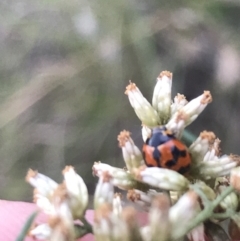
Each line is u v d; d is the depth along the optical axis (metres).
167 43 0.14
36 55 0.16
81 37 0.15
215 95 0.14
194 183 0.07
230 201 0.06
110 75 0.15
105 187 0.06
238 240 0.07
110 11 0.15
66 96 0.15
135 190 0.07
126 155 0.07
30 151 0.15
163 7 0.15
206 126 0.14
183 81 0.14
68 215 0.05
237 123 0.14
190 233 0.06
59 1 0.15
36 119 0.15
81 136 0.14
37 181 0.06
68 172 0.06
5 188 0.15
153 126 0.07
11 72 0.15
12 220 0.10
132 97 0.07
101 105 0.15
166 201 0.05
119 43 0.15
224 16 0.14
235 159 0.07
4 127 0.15
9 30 0.16
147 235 0.05
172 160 0.06
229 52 0.14
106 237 0.05
